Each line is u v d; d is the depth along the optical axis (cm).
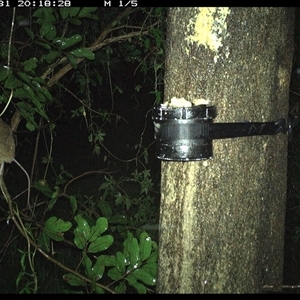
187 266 125
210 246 124
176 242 126
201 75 122
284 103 127
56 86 223
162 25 186
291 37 127
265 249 128
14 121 196
